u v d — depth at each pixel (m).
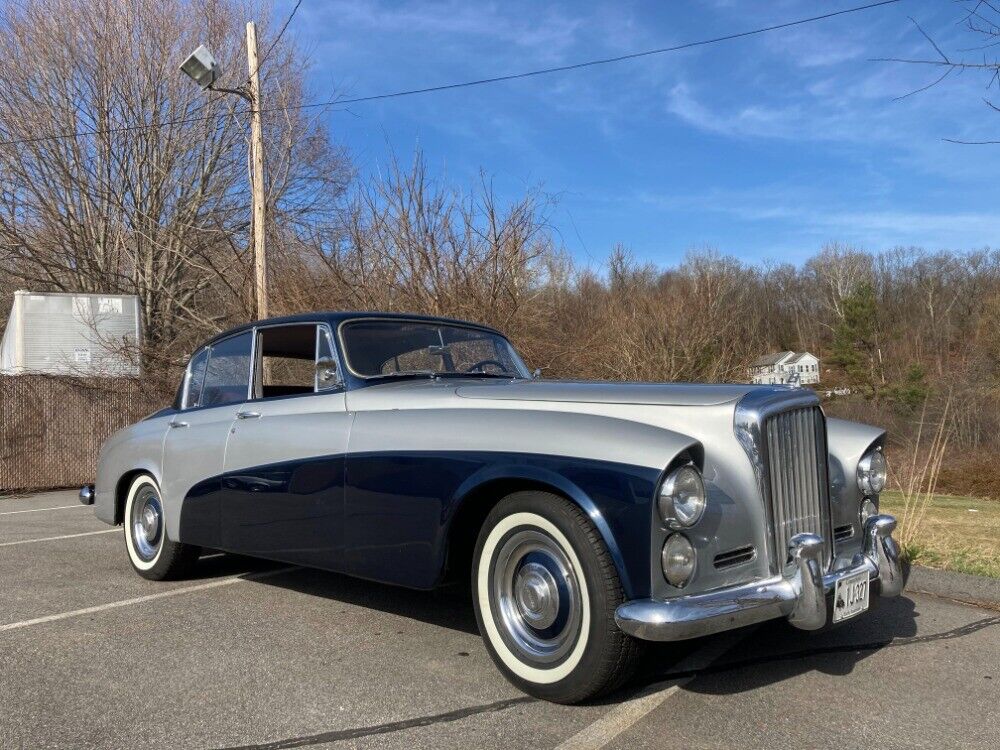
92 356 14.37
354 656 3.85
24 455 12.49
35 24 19.84
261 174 12.25
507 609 3.41
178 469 5.09
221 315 17.36
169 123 20.00
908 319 56.94
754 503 3.25
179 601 4.88
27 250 20.34
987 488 15.84
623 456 3.08
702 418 3.35
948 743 2.94
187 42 20.41
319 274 13.01
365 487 3.88
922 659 3.85
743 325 14.62
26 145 20.09
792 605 3.16
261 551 4.47
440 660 3.79
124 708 3.25
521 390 3.83
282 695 3.37
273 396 4.89
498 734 2.98
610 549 3.01
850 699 3.34
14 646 4.03
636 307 14.35
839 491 3.89
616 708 3.21
